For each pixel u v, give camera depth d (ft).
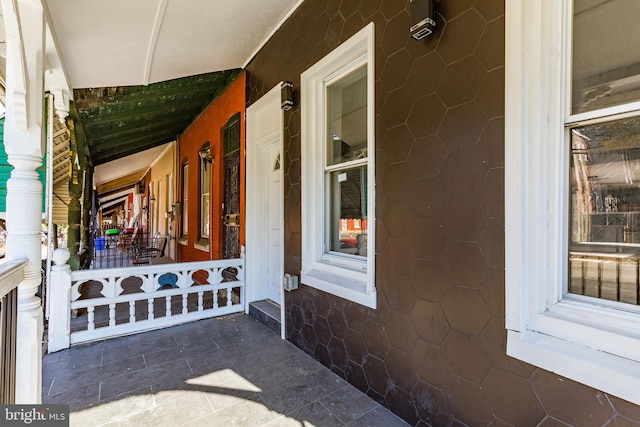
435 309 5.91
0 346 4.35
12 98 5.45
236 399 7.16
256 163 13.85
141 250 32.24
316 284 9.09
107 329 10.57
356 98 8.73
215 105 17.90
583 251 4.50
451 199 5.66
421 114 6.19
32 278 5.66
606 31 4.28
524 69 4.74
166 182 31.50
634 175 4.09
